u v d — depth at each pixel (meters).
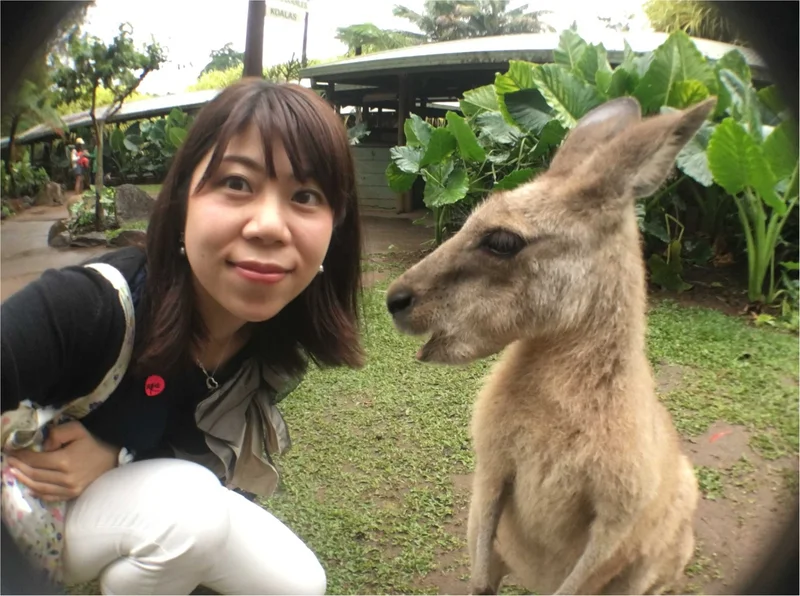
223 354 0.68
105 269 0.58
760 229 2.08
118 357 0.57
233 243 0.55
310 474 1.17
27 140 4.44
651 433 0.67
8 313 0.52
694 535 1.02
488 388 0.75
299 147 0.55
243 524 0.73
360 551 0.98
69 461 0.62
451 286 0.71
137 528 0.64
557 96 2.39
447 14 7.58
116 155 5.41
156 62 3.42
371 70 4.04
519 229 0.68
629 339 0.68
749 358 1.70
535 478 0.69
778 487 1.14
